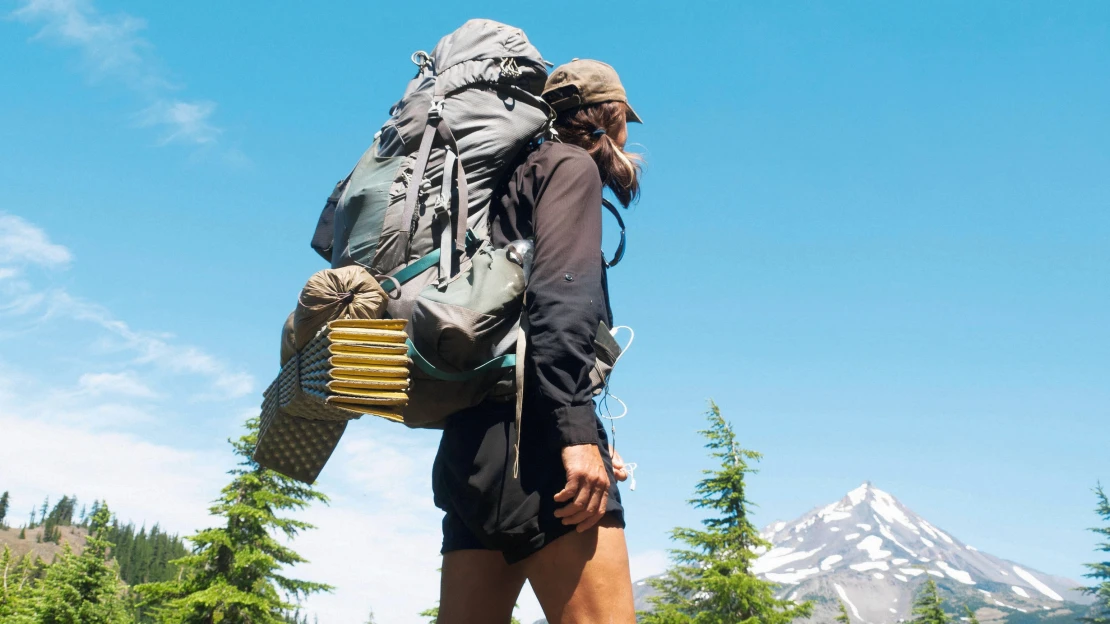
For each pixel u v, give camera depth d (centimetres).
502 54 178
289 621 2622
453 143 167
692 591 2528
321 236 196
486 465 156
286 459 175
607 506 155
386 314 155
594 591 148
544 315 148
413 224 160
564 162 166
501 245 168
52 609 2581
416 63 192
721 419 2730
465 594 172
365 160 176
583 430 142
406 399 142
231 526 2567
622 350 163
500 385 155
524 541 153
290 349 165
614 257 200
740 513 2592
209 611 2447
